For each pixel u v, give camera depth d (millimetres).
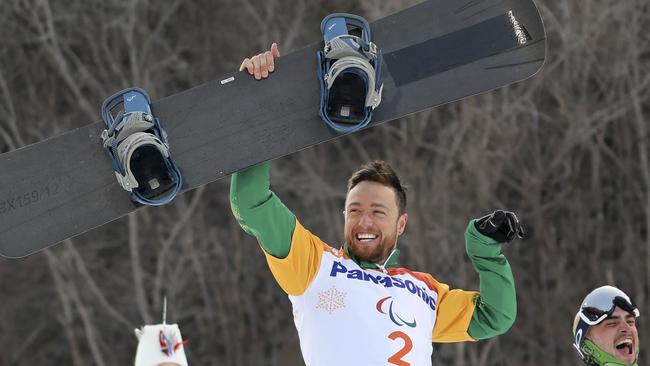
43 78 47219
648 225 43656
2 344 45281
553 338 43125
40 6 47344
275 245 11375
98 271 45750
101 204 12023
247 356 44812
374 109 12344
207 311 44969
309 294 11586
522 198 44531
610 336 12727
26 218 12016
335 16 12227
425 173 43781
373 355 11320
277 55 12367
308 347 11570
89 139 12141
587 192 44719
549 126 45000
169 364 16141
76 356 44156
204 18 47250
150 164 11555
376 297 11586
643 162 44156
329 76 11711
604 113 43906
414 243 42750
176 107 12156
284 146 12047
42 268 46031
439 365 42031
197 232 45594
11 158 12133
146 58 47031
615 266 44344
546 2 44938
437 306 12297
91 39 47125
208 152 12039
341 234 44500
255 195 11461
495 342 42938
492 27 12672
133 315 45500
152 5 47531
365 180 12000
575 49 44188
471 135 43875
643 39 45000
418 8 12695
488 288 12375
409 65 12516
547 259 43781
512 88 44406
